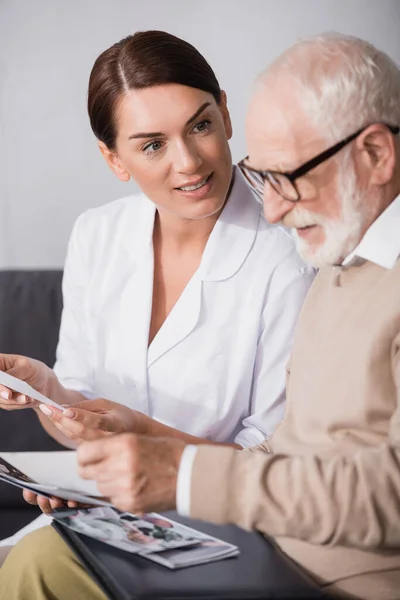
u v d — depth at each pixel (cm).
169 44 169
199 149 171
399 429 120
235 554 126
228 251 189
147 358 191
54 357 242
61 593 140
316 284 149
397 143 128
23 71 284
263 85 128
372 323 130
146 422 173
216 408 190
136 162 174
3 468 142
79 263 205
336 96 124
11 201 289
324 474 118
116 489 121
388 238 129
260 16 282
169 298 194
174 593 112
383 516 116
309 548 131
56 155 288
